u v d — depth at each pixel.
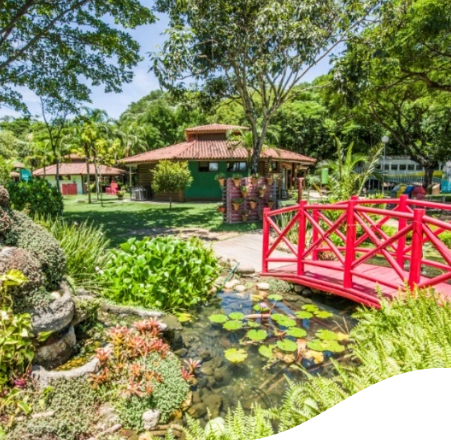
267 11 8.74
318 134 28.16
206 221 10.91
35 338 2.37
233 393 2.53
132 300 3.91
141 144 30.59
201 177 18.67
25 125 41.09
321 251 5.71
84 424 2.04
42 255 2.87
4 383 2.12
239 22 9.80
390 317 2.44
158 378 2.42
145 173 20.44
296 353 3.08
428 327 1.93
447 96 15.44
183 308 4.09
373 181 23.19
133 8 9.80
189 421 1.58
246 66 10.77
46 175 30.38
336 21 9.77
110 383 2.40
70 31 10.07
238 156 17.42
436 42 10.12
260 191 10.57
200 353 3.12
